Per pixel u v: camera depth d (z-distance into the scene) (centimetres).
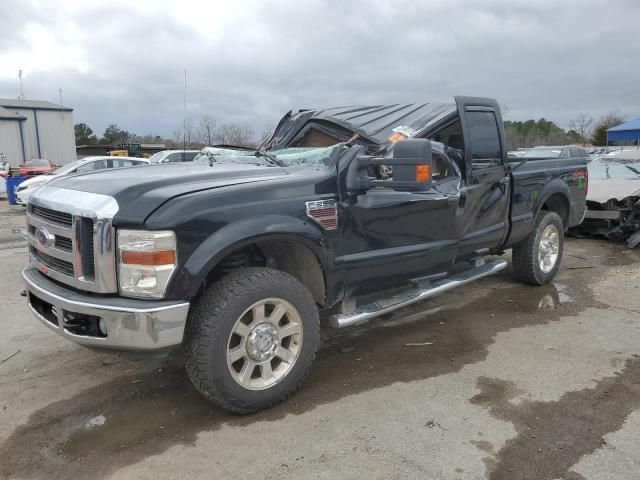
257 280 339
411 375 410
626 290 638
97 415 353
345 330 510
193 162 464
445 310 568
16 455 308
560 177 654
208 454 307
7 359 445
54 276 350
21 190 1523
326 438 322
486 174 518
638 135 2911
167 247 307
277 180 361
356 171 396
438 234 467
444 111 498
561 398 370
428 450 309
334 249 383
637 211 915
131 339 306
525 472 288
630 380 397
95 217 312
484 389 384
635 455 303
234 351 335
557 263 663
